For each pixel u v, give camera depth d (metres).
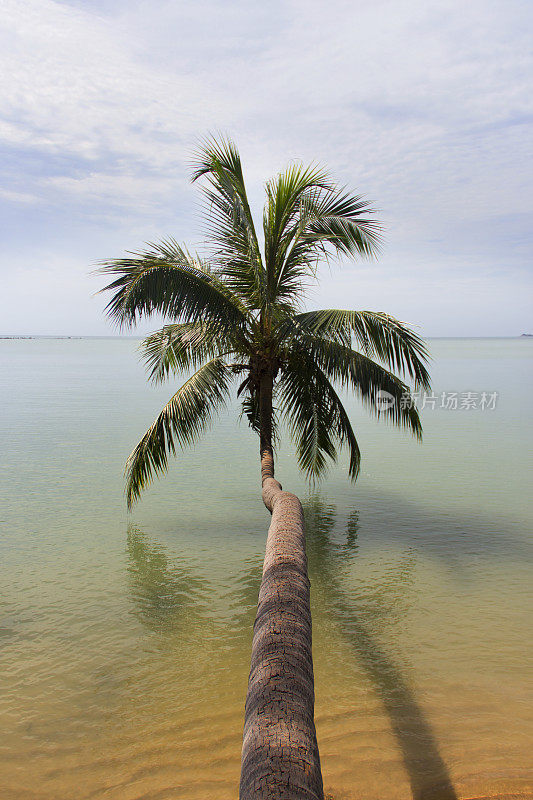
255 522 12.44
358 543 11.00
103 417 29.94
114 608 8.29
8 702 6.04
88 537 11.44
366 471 17.34
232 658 6.90
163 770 4.98
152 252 9.34
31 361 104.81
